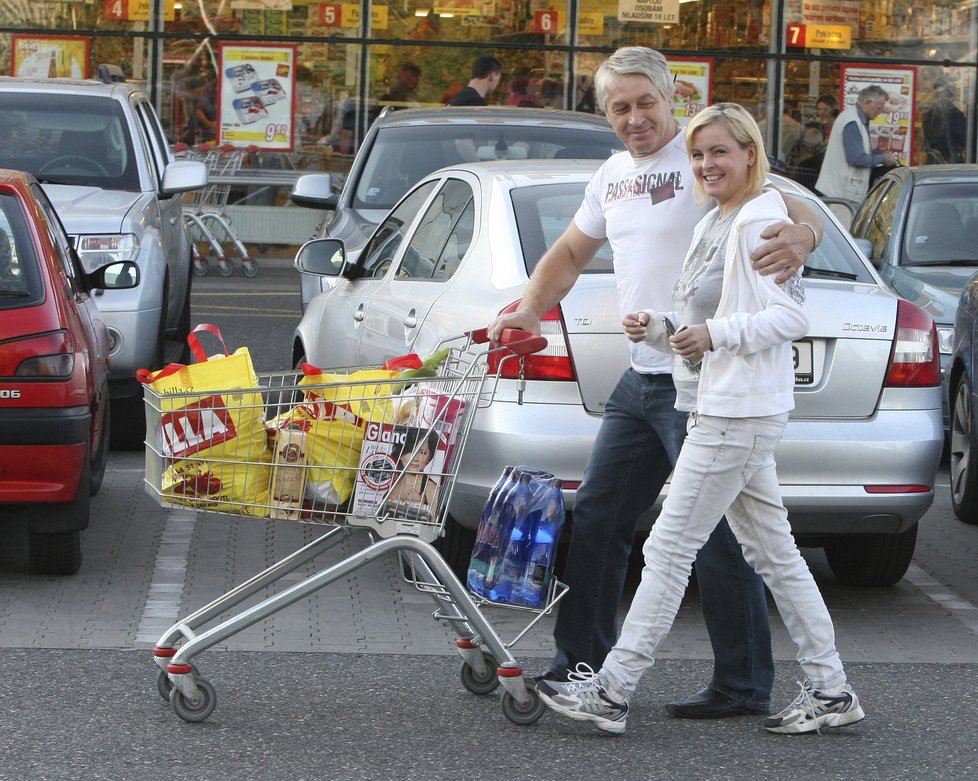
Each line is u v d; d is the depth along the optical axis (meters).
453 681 7.62
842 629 8.85
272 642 8.23
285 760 6.53
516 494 6.97
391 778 6.35
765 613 7.16
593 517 7.08
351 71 27.52
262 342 19.09
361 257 11.46
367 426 6.73
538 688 6.79
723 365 6.49
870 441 8.54
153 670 7.69
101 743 6.68
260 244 27.64
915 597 9.62
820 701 6.91
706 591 7.14
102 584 9.32
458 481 8.45
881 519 8.62
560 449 8.20
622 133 6.85
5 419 8.76
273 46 27.36
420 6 27.47
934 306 13.67
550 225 9.12
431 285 9.63
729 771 6.49
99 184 14.66
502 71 27.69
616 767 6.52
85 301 10.55
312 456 6.70
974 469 11.55
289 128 27.52
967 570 10.34
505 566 6.94
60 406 8.85
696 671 7.91
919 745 6.86
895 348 8.66
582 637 7.12
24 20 27.16
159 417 6.65
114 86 16.00
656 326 6.55
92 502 11.48
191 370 6.73
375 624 8.64
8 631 8.30
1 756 6.50
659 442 7.02
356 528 6.99
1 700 7.20
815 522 8.60
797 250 6.32
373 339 10.21
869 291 8.91
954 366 12.37
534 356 8.29
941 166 16.69
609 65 6.82
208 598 9.09
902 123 28.14
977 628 8.93
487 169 9.85
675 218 6.81
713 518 6.66
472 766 6.49
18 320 8.87
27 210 9.32
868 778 6.45
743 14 27.83
